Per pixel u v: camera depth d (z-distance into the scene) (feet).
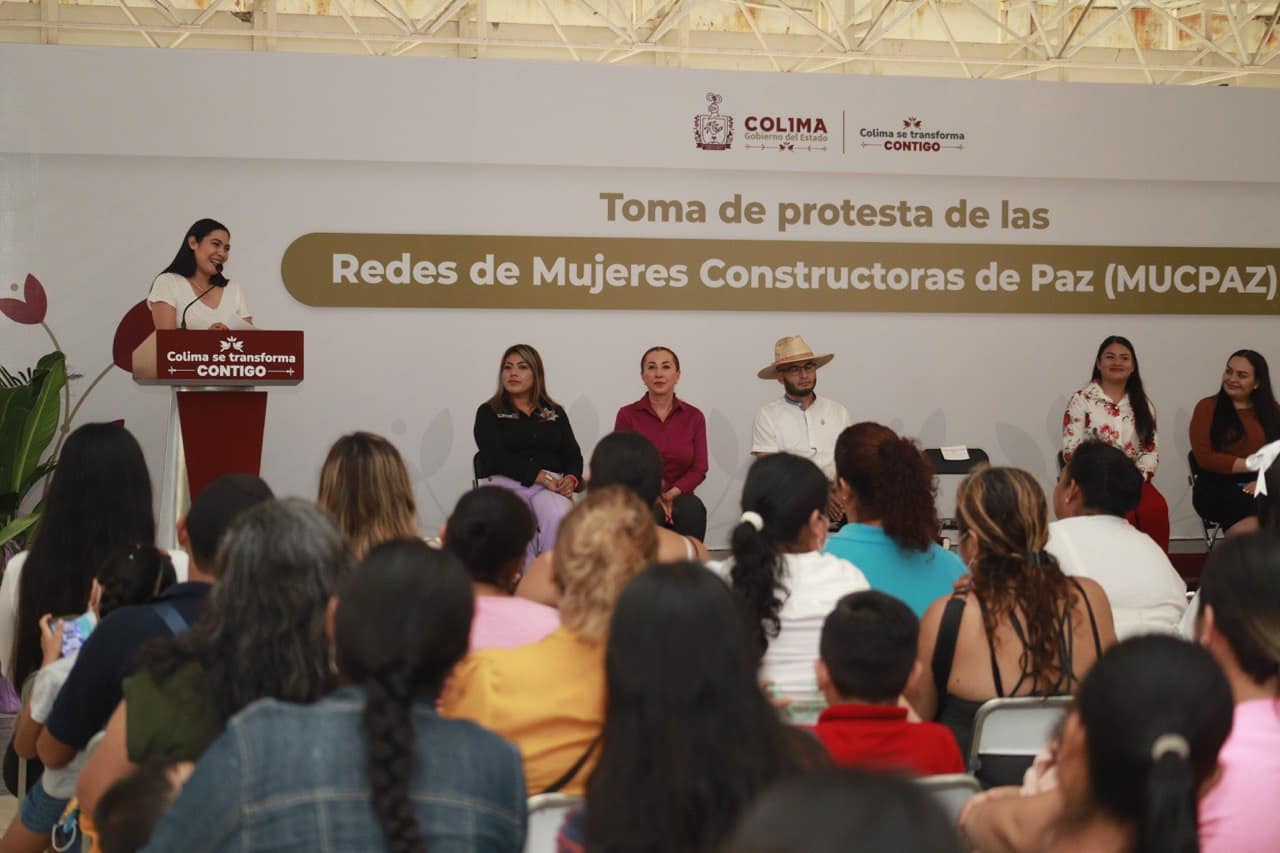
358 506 10.14
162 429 25.04
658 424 23.27
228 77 24.91
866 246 26.73
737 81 26.18
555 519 19.83
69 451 10.22
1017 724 8.59
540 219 25.91
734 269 26.43
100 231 24.61
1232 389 24.08
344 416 25.52
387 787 4.79
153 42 32.30
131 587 8.05
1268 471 10.46
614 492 7.16
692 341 26.43
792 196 26.53
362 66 25.23
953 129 26.76
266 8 32.14
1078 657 8.84
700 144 26.12
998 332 27.14
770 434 23.91
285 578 6.28
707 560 10.71
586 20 34.19
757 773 4.61
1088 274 27.30
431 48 33.12
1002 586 8.75
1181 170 27.32
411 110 25.36
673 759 4.61
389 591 5.18
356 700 5.12
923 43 34.37
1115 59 34.99
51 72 24.43
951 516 25.86
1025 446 27.25
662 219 26.22
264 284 25.18
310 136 25.14
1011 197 27.04
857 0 33.96
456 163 25.59
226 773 4.86
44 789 8.71
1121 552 10.27
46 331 24.53
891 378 26.89
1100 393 24.08
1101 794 4.73
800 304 26.63
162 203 24.76
